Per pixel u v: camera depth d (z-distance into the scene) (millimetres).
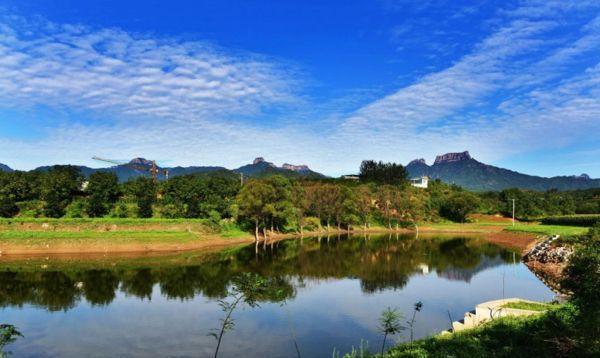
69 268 57094
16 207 92625
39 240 71938
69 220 80188
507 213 173750
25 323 32719
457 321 31438
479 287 45375
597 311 16359
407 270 56875
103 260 64500
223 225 98438
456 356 18250
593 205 176250
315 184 156875
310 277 51625
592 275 16688
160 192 115750
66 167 118500
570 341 17078
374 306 37500
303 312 35562
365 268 58562
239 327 31578
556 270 52500
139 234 79062
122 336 29672
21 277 50750
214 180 129000
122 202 106875
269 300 39344
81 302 39125
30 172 109438
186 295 41812
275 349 27125
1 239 70688
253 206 96812
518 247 85500
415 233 127125
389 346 27250
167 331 30812
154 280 49250
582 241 19891
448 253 76000
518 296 40750
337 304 38156
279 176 120188
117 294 42250
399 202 140000
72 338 29344
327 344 27906
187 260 65438
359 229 135250
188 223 89438
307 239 103875
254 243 91938
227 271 55500
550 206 174875
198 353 26562
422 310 36094
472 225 143750
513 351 18188
